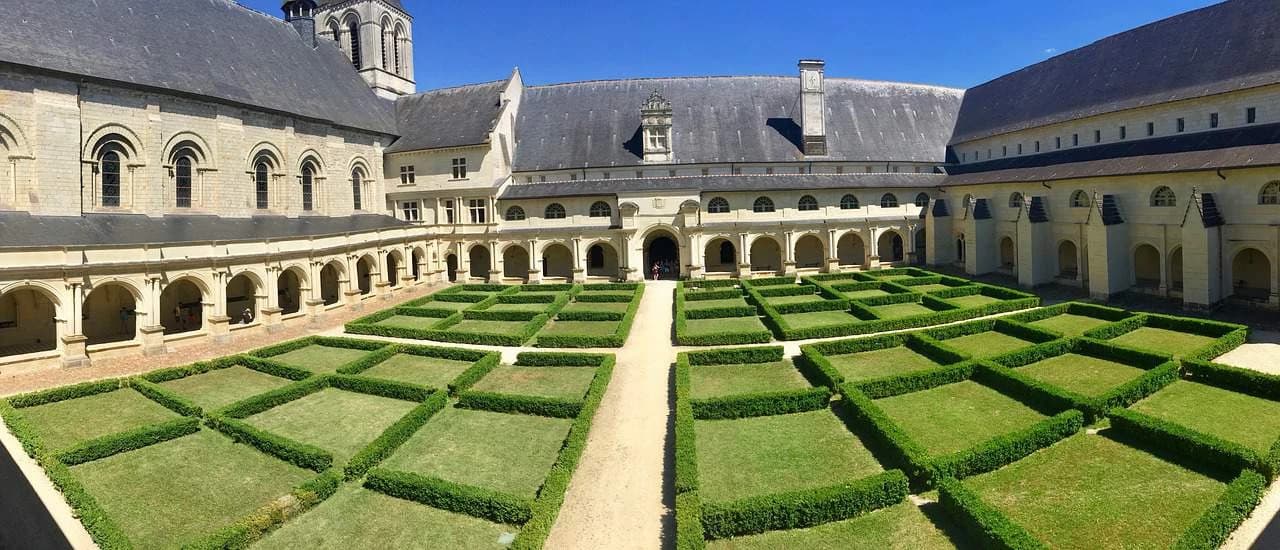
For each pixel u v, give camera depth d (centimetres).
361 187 6625
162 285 3850
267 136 5341
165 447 2317
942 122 7775
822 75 7081
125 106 4322
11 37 3828
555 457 2191
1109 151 5288
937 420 2403
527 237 6619
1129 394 2433
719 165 6975
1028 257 5431
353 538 1673
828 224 6625
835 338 3853
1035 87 6600
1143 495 1762
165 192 4578
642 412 2642
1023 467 1948
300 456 2120
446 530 1706
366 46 7719
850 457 2111
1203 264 4075
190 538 1716
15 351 3859
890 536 1606
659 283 6334
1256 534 1552
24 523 1772
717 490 1908
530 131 7512
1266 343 3312
